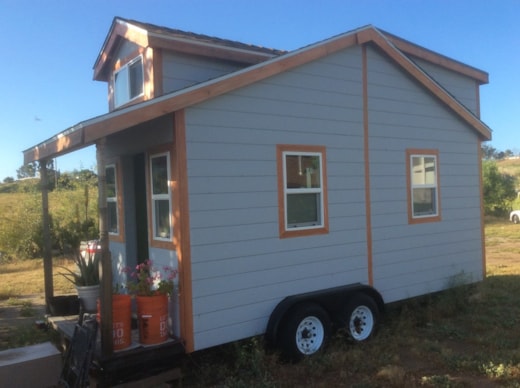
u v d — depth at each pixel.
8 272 15.18
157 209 6.40
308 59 6.78
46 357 5.16
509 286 10.39
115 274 7.95
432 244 8.48
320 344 6.46
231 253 6.01
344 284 7.16
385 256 7.73
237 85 6.05
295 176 6.72
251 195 6.23
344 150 7.29
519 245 18.73
